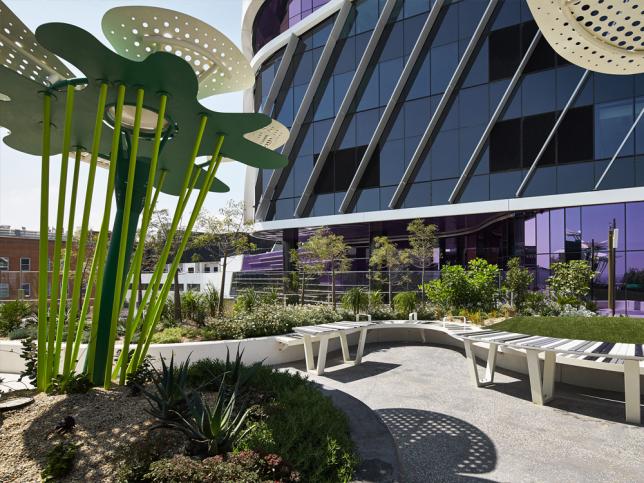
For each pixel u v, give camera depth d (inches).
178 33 213.8
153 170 208.1
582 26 152.9
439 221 814.5
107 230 202.5
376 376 338.0
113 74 185.8
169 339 369.4
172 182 339.0
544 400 268.2
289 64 950.4
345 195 860.0
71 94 193.2
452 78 740.0
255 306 505.7
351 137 861.8
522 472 171.6
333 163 879.7
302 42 937.5
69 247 212.2
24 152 282.7
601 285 619.2
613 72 181.2
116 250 225.6
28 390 207.0
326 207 884.0
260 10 1070.4
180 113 224.8
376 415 188.5
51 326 203.3
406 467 176.7
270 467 122.6
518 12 712.4
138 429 161.6
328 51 875.4
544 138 675.4
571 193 637.3
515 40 712.4
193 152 226.5
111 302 218.8
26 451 147.3
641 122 604.1
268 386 214.2
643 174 598.2
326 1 921.5
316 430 156.6
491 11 725.3
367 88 849.5
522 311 533.0
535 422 231.0
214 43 221.0
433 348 460.4
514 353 316.8
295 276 754.2
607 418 237.1
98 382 211.2
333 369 365.1
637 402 228.4
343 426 165.8
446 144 759.1
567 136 655.8
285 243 1015.0
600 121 633.0
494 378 330.3
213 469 116.0
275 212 948.6
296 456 137.4
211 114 223.8
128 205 205.2
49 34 157.2
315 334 344.5
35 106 214.1
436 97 774.5
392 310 568.4
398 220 798.5
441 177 760.3
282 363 387.9
